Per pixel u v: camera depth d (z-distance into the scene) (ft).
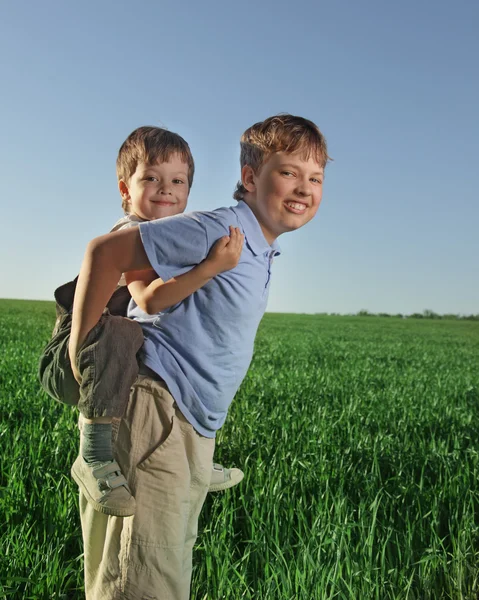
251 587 10.99
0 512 12.71
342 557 11.60
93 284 8.24
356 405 26.91
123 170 11.57
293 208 9.04
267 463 16.58
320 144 9.09
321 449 17.99
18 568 10.78
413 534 13.14
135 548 8.38
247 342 9.28
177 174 11.22
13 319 93.40
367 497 14.70
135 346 8.50
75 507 13.03
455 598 11.07
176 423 8.64
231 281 8.70
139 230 8.27
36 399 24.16
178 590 8.63
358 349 73.15
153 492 8.46
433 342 102.73
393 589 11.04
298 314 244.22
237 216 8.95
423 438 22.13
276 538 11.77
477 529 13.16
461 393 36.04
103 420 8.35
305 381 34.71
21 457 15.48
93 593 8.84
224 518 12.37
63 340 8.96
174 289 8.32
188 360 8.75
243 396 27.48
